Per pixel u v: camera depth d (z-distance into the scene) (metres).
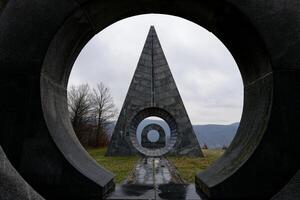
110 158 21.77
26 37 5.39
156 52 25.72
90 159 6.61
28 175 5.24
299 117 5.26
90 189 5.28
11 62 5.36
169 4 6.34
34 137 5.29
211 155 24.78
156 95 25.03
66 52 6.27
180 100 24.78
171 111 24.67
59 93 6.47
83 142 52.69
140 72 25.36
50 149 5.29
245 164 5.24
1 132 5.28
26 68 5.35
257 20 5.37
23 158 5.25
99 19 6.28
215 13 5.97
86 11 5.68
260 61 5.79
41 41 5.37
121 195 5.93
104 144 55.47
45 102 5.52
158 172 12.83
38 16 5.41
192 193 6.12
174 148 23.91
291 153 5.21
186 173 12.57
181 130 24.25
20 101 5.32
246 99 6.81
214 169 6.43
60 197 5.25
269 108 5.35
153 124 28.14
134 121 25.16
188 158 21.72
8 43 5.39
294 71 5.33
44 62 5.39
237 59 6.83
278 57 5.34
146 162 18.28
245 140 6.00
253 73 6.29
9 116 5.30
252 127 5.91
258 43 5.53
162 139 27.91
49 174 5.26
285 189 4.89
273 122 5.26
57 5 5.42
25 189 4.45
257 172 5.22
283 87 5.30
